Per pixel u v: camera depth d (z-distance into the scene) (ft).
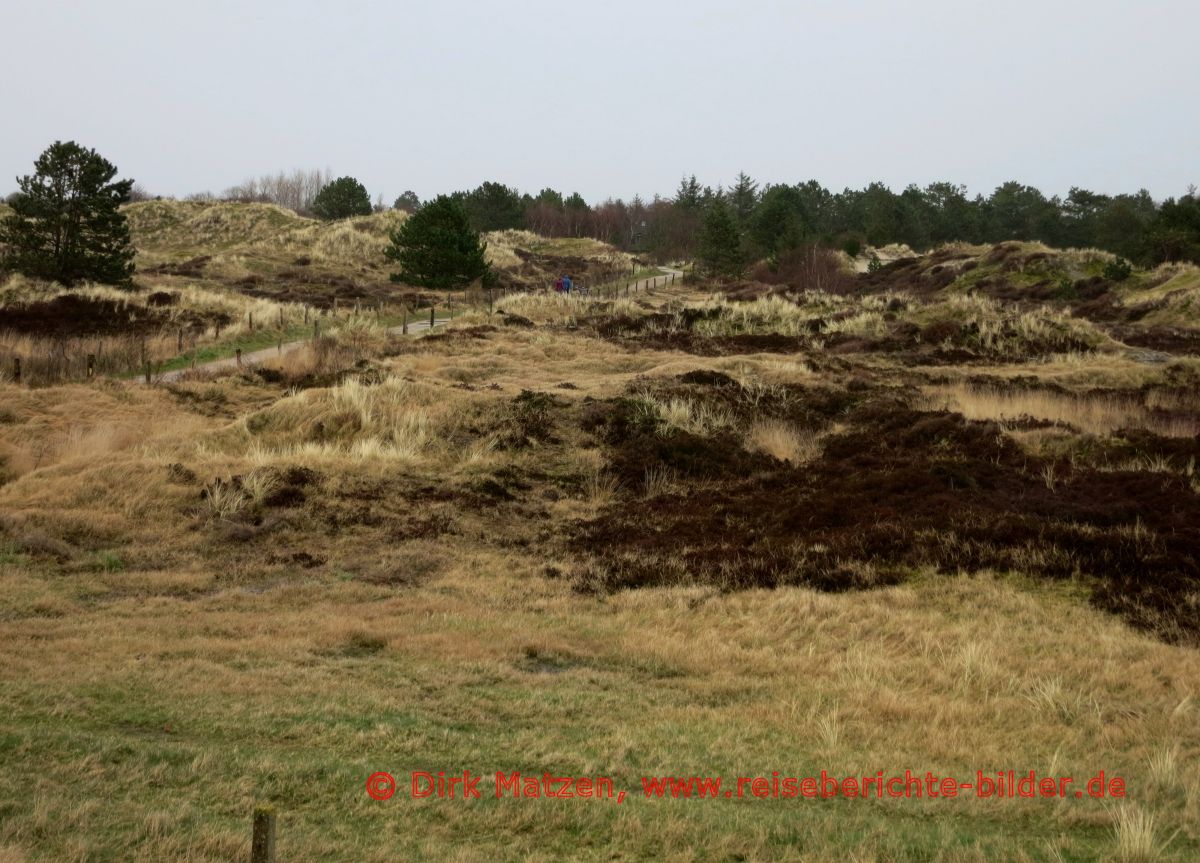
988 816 18.48
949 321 90.48
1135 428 53.98
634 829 17.25
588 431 56.95
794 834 17.04
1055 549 35.24
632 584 36.96
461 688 25.67
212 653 27.68
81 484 44.14
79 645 27.68
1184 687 24.68
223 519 42.29
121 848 15.40
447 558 39.93
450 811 17.87
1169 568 33.12
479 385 67.87
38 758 19.17
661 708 24.57
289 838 15.99
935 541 37.06
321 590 35.27
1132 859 16.10
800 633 30.58
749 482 50.67
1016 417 58.39
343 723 22.38
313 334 106.22
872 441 54.49
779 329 93.76
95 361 79.87
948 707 24.09
